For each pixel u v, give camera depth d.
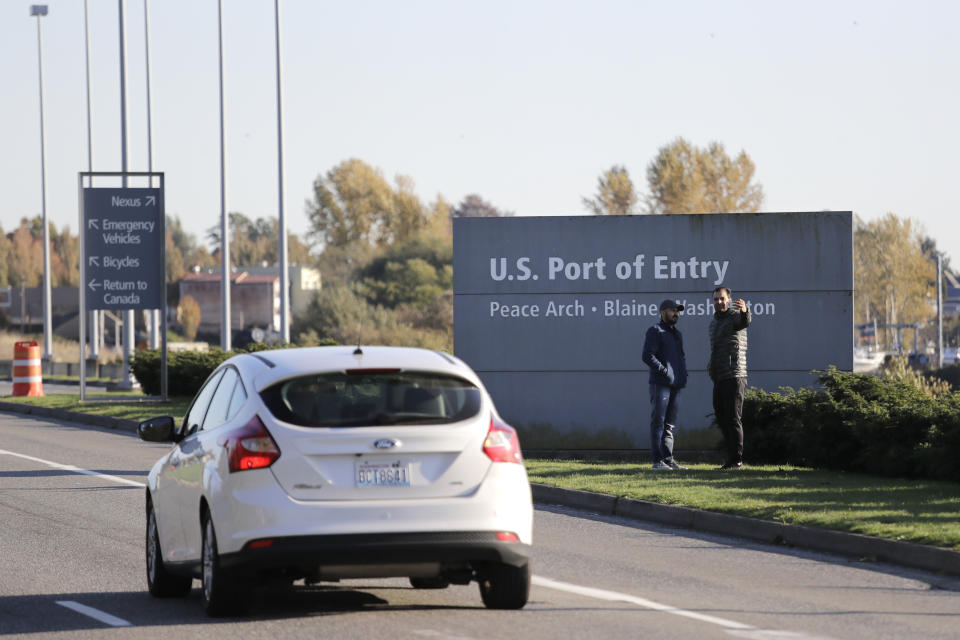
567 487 60.22
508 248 80.81
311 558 31.89
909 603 36.78
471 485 32.97
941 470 60.19
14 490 64.69
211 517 33.38
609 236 80.62
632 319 80.62
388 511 32.25
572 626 33.38
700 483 61.22
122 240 114.69
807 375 79.81
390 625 33.50
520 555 33.25
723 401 67.81
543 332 80.75
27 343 132.00
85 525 52.91
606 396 80.75
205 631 32.88
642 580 40.50
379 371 33.59
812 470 67.81
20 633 33.00
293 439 32.41
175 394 127.88
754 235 80.00
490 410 34.06
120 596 38.38
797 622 34.00
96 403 116.94
